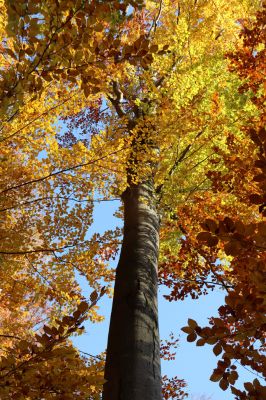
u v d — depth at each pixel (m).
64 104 4.66
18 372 2.97
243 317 2.95
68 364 3.10
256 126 4.68
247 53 4.65
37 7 2.46
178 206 6.13
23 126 4.51
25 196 4.72
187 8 6.98
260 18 4.54
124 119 4.86
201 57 6.08
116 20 2.63
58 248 4.67
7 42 4.63
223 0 7.16
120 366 3.43
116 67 4.22
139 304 3.93
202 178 6.11
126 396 3.22
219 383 3.04
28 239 4.76
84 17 2.57
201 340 2.99
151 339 3.70
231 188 4.50
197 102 5.68
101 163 4.59
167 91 5.72
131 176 5.12
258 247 2.54
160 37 6.86
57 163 4.56
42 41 2.58
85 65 2.74
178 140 6.02
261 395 2.92
